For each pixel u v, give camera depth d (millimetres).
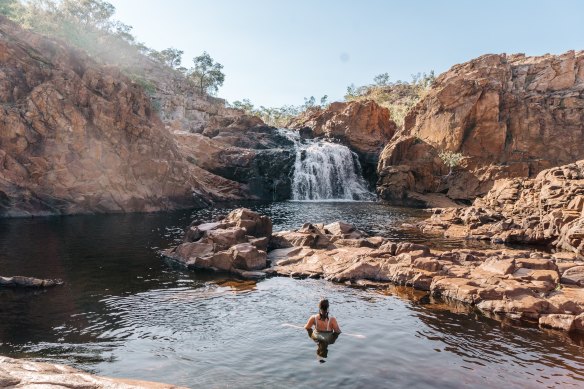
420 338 10766
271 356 9461
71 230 29031
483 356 9719
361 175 72250
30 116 38156
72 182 39438
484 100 62594
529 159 60125
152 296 14266
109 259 20109
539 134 60906
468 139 63031
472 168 61406
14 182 36500
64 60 43562
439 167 63375
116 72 47188
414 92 153500
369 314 12625
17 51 40781
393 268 16859
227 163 68000
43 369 6297
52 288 15086
